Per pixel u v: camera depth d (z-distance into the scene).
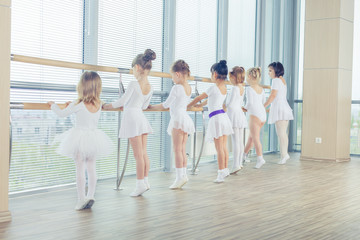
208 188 4.73
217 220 3.41
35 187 4.37
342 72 7.30
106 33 5.07
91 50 4.87
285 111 6.78
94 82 3.61
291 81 8.70
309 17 7.45
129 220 3.36
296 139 8.75
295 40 8.65
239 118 5.54
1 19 3.24
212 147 6.21
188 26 6.34
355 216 3.62
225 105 5.34
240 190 4.65
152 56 4.18
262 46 7.71
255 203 4.04
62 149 3.56
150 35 5.67
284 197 4.34
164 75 4.77
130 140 4.23
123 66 5.30
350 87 7.52
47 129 4.47
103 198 4.14
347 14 7.37
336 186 4.99
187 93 4.66
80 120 3.59
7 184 3.31
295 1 8.66
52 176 4.54
